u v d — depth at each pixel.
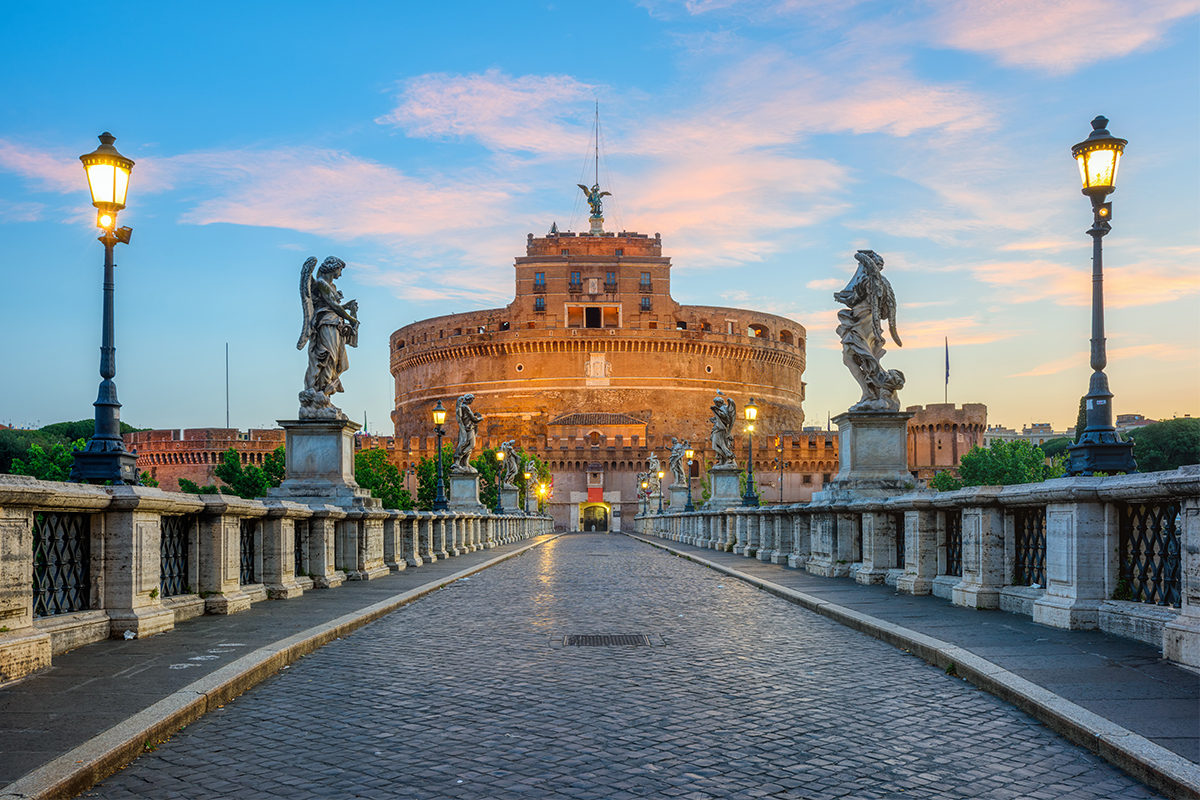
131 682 7.66
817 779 5.65
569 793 5.40
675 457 69.81
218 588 12.42
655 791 5.44
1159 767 5.40
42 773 5.30
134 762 5.98
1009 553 12.19
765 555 26.61
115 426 12.09
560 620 13.25
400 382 172.88
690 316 159.00
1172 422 105.81
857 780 5.63
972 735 6.58
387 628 12.25
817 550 20.45
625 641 11.11
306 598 15.05
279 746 6.36
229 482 65.75
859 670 9.04
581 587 19.09
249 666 8.32
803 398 182.38
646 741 6.48
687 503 68.69
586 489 142.12
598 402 150.62
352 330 21.59
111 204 12.20
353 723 6.99
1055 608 10.30
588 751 6.23
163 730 6.47
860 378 20.17
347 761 6.01
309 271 21.09
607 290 155.38
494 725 6.93
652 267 156.12
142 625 10.02
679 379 152.50
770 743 6.42
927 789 5.48
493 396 153.62
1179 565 8.91
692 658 9.84
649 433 148.00
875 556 16.69
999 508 12.24
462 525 35.00
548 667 9.32
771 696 7.89
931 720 7.01
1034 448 107.81
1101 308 11.71
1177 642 8.05
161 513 11.01
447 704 7.62
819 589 16.00
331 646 10.55
